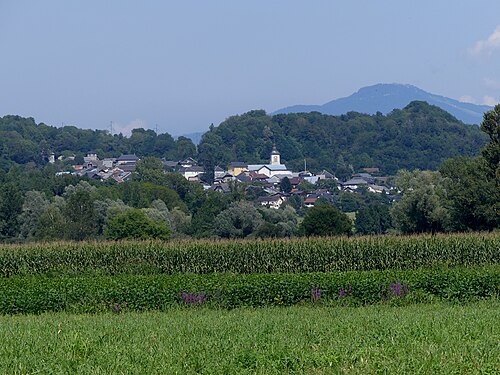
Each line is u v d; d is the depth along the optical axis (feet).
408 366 96.12
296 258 284.41
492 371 93.71
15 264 282.15
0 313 197.57
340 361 101.09
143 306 199.00
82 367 100.27
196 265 285.23
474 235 289.12
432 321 135.03
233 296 201.67
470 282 205.77
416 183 472.03
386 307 188.75
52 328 139.54
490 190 407.64
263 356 102.58
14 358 105.91
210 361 101.60
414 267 281.33
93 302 199.11
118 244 289.74
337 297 203.21
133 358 103.65
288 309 188.75
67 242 297.74
